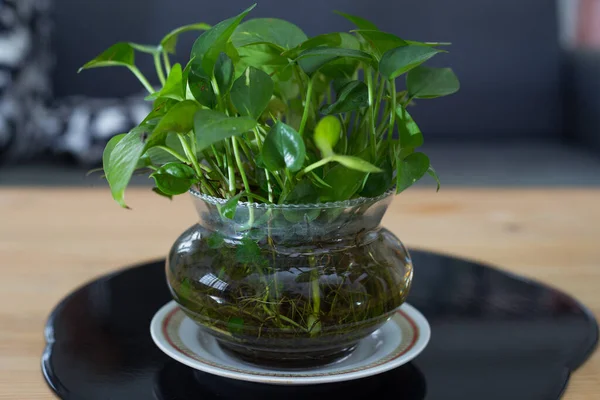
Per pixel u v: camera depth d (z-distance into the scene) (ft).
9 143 6.22
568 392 2.32
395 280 2.30
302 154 2.06
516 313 2.73
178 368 2.41
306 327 2.21
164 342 2.41
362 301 2.23
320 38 2.16
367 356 2.41
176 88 2.13
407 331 2.52
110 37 7.44
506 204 3.87
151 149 2.35
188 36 7.49
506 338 2.58
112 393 2.29
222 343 2.38
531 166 6.65
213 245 2.27
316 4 7.63
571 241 3.34
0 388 2.33
